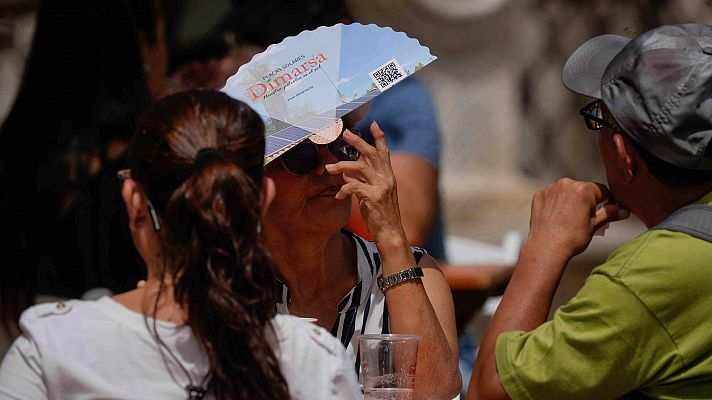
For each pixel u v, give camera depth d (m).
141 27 12.18
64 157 11.88
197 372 7.89
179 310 8.00
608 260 9.67
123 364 7.89
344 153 10.27
